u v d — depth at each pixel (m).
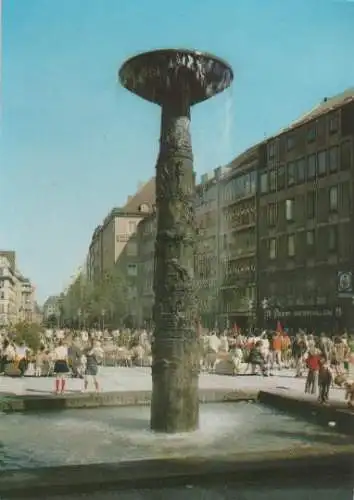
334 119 45.34
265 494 6.94
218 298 53.22
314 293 46.44
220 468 7.23
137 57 11.09
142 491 6.82
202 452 9.75
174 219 11.46
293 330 48.09
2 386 19.75
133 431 11.55
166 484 6.92
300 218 48.59
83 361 23.56
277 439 10.95
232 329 45.78
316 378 18.77
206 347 27.27
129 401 14.98
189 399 11.28
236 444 10.48
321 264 46.16
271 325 50.22
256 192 53.25
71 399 14.53
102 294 53.00
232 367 24.97
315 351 18.38
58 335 24.55
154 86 11.63
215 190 54.50
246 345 28.83
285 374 25.36
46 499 6.50
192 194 11.71
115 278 53.91
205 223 54.12
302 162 48.66
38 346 27.09
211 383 21.08
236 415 13.67
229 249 54.62
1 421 12.81
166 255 11.45
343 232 44.25
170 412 11.22
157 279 11.52
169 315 11.27
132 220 56.56
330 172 45.72
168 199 11.55
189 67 11.19
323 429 11.98
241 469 7.21
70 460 9.27
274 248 51.19
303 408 13.52
